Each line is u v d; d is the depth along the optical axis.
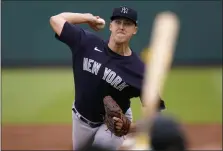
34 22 74.75
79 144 25.11
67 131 53.19
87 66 22.25
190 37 75.44
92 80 22.36
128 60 22.03
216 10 75.25
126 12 21.47
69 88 66.94
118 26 21.56
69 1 74.06
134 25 21.78
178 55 75.62
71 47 22.53
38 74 72.19
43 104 61.81
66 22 22.20
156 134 8.49
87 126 24.08
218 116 58.06
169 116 8.83
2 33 74.50
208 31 75.44
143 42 74.06
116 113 21.83
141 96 22.52
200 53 75.62
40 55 75.12
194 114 58.84
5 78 70.44
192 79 70.31
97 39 22.52
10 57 74.75
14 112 59.28
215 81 69.50
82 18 22.73
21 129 53.72
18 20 74.69
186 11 75.19
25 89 66.56
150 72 9.91
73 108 24.08
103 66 21.98
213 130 53.09
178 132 8.49
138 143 18.94
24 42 74.88
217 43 75.44
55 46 75.06
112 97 22.80
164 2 74.50
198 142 49.06
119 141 24.20
